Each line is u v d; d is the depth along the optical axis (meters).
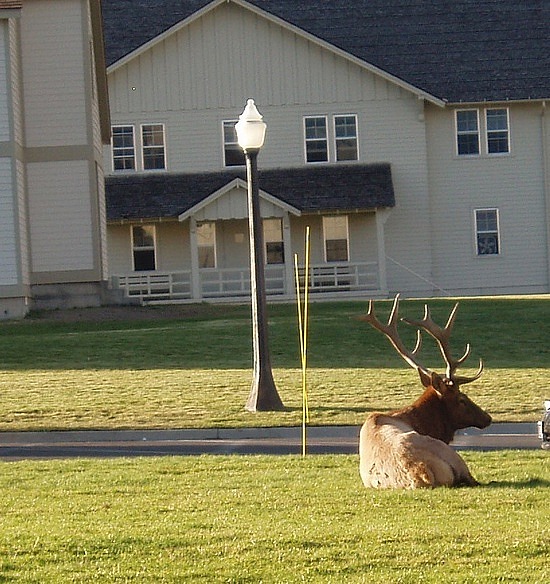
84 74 66.25
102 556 16.39
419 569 15.38
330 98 84.56
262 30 84.25
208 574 15.34
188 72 84.00
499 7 93.06
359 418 35.56
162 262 84.38
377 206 80.88
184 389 40.81
